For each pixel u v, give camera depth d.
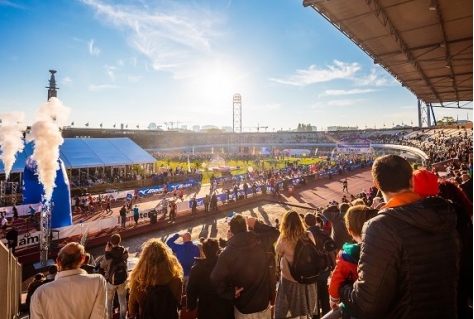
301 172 44.47
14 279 6.23
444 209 1.65
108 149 36.16
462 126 69.69
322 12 13.23
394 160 1.82
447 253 1.59
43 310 2.68
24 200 23.16
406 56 18.19
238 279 3.05
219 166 50.09
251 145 127.81
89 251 16.02
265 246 3.24
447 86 29.88
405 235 1.55
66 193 18.50
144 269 2.95
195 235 18.78
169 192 33.31
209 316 3.32
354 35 15.84
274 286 3.57
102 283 2.96
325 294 4.40
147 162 37.25
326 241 3.96
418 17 13.80
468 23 14.41
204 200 23.64
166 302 2.89
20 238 15.25
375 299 1.55
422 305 1.54
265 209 25.64
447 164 31.58
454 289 1.62
